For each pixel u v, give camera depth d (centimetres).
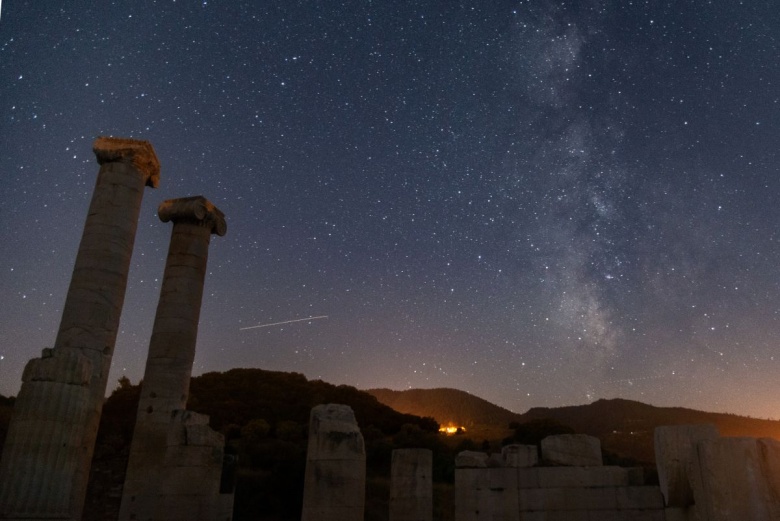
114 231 1530
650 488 1367
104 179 1578
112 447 2750
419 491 1716
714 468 744
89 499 2558
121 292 1524
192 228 1897
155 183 1686
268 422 4594
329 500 1083
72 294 1473
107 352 1462
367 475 3859
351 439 1126
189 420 1541
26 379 1098
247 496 3098
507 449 1466
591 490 1387
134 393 4147
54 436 1069
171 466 1497
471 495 1427
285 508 3131
